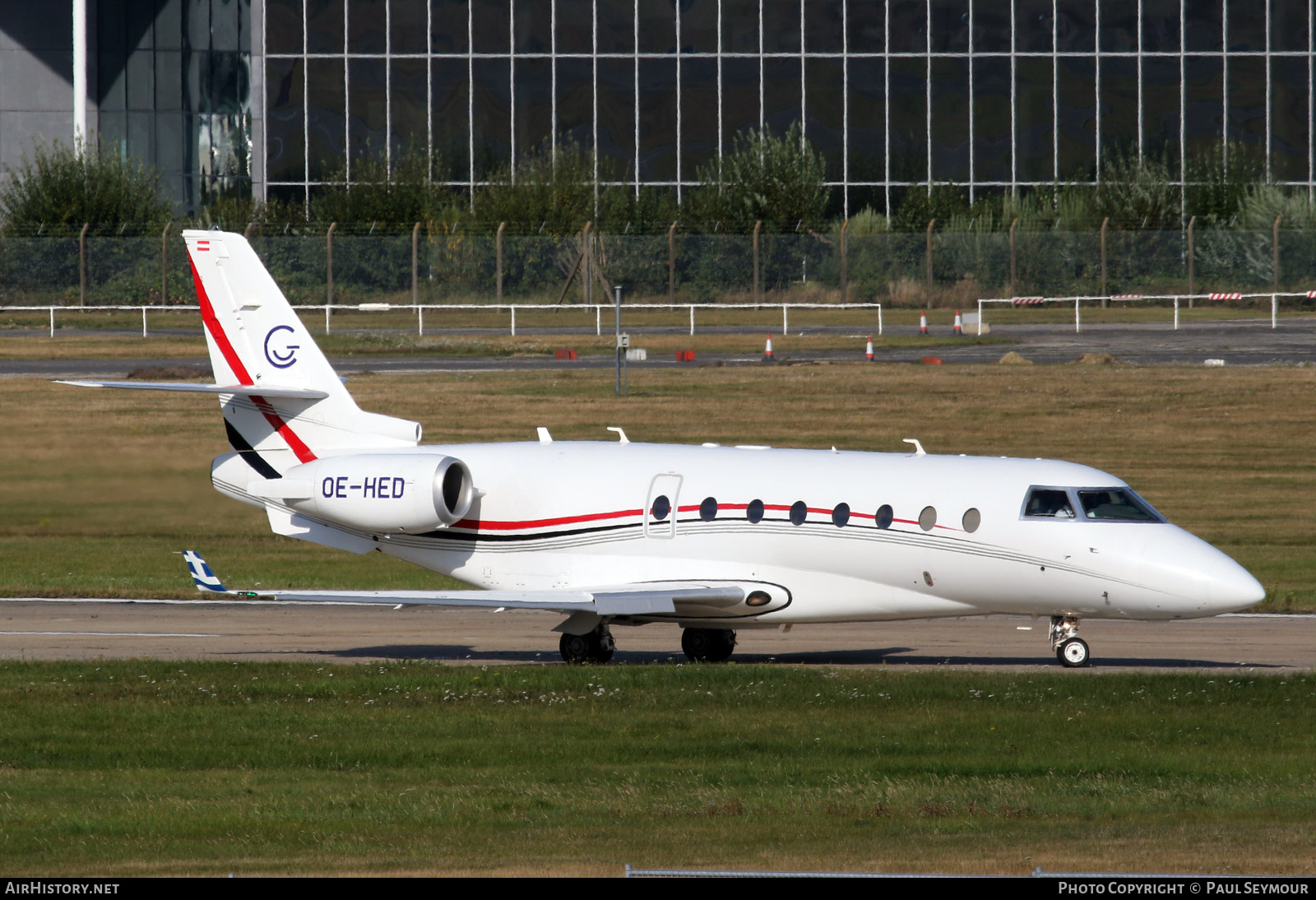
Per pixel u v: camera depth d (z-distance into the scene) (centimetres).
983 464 8425
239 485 9394
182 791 5597
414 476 8856
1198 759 5931
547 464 9069
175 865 4566
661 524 8700
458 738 6456
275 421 9362
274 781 5762
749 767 5884
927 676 7731
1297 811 5153
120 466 16762
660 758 6075
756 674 7831
